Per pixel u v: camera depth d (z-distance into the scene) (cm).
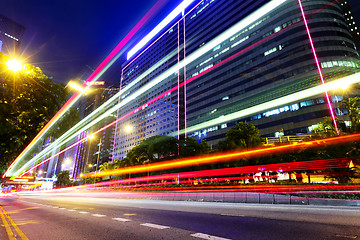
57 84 970
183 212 1057
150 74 12750
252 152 2584
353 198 1270
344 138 2005
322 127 2467
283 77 6269
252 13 7712
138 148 4612
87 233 610
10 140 841
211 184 2698
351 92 5144
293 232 544
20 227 748
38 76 895
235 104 7375
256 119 6600
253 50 7338
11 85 812
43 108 907
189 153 3881
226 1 8881
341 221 686
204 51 9269
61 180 12300
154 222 757
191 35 10281
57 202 2264
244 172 2791
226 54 8250
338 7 6525
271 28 6994
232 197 1780
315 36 6003
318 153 2178
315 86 5550
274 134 6028
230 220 758
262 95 6669
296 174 2372
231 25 8381
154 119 11344
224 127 7519
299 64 6012
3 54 799
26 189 7625
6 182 5703
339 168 2033
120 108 14850
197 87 9081
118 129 14312
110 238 539
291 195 1467
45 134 948
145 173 4766
